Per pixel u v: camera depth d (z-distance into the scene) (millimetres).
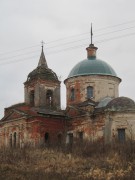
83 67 59531
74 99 59438
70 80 60250
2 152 47000
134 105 53219
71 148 49000
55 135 55438
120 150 45000
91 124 53969
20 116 56406
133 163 41094
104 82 58812
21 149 48875
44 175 38000
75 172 39406
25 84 62250
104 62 60750
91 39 62094
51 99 61219
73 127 55625
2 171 39844
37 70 61469
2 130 59438
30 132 54969
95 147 47344
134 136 52062
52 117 55688
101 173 38688
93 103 56594
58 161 43906
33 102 61312
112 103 53500
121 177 37062
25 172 39438
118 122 52719
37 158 45250
